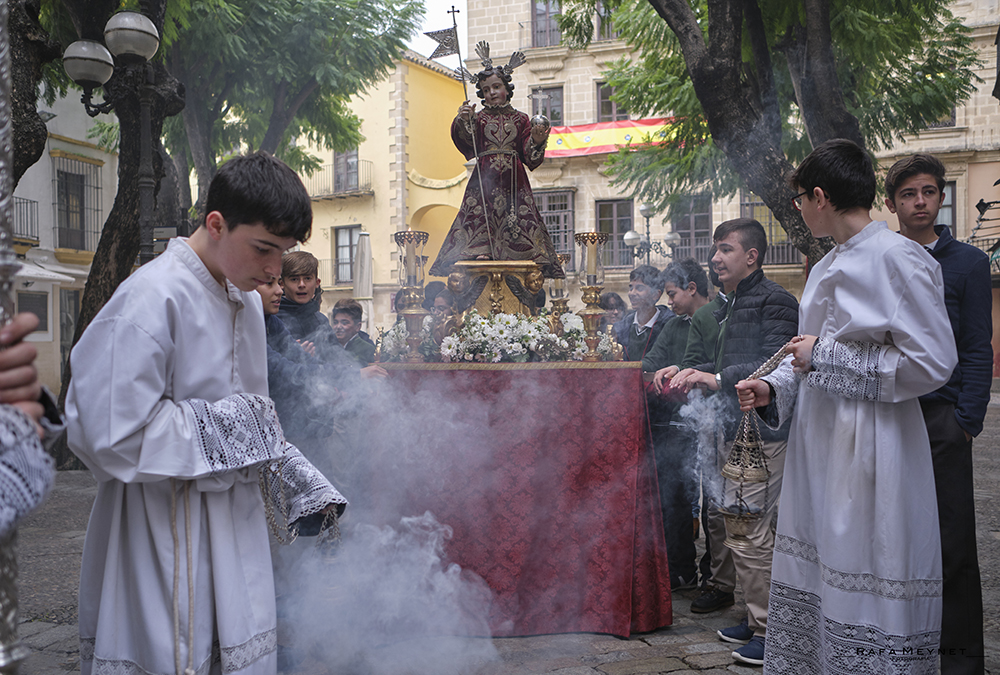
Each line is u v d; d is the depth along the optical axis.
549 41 22.00
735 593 3.84
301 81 13.52
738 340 3.19
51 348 18.16
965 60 10.98
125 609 1.51
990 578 3.86
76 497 6.61
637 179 14.27
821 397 2.02
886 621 1.83
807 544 2.05
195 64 11.88
